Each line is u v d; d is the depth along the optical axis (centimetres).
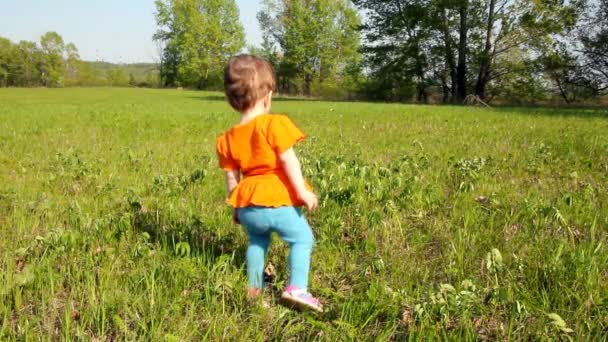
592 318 300
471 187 553
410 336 275
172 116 1908
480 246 410
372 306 308
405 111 2339
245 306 318
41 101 3697
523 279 351
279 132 306
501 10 4325
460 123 1547
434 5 4406
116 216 466
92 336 290
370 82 5369
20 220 477
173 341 266
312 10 7144
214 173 722
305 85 7431
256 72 316
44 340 274
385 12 4891
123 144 1056
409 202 536
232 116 1903
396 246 423
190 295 325
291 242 318
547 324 286
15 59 10388
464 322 286
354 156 856
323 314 313
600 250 388
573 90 4384
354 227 471
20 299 316
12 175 712
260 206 309
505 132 1249
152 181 663
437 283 355
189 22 8094
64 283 352
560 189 605
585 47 4178
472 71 4684
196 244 416
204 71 8306
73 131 1305
